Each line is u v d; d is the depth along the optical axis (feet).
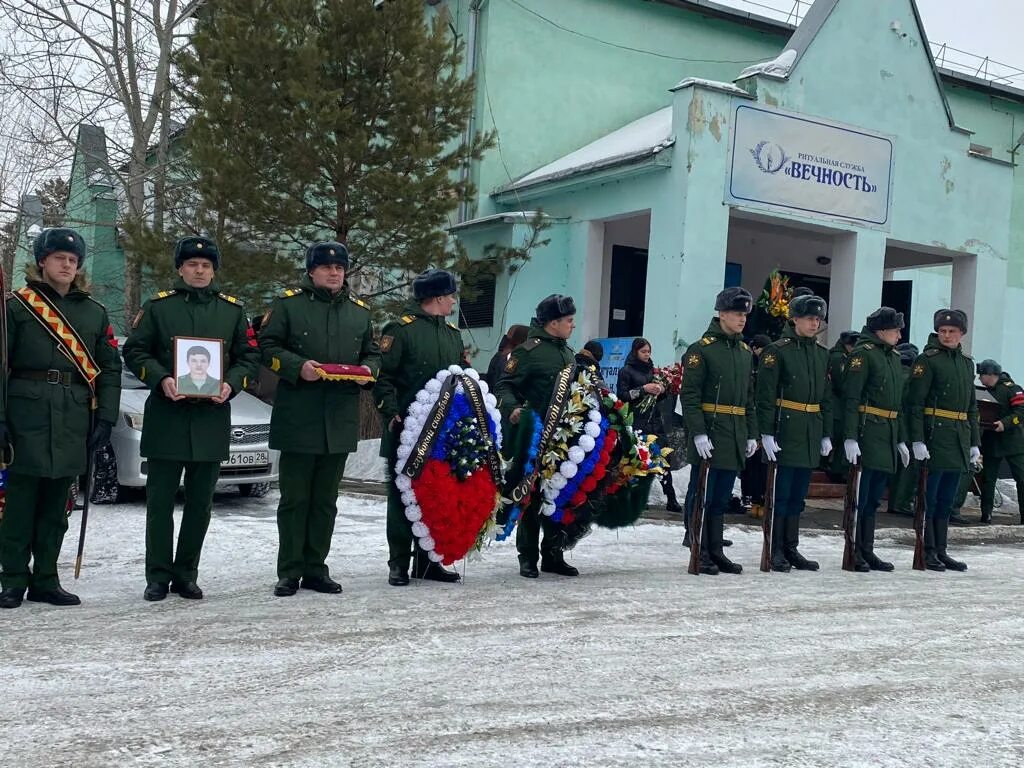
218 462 20.76
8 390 19.25
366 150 43.34
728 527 36.52
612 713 13.66
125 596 20.62
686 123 47.01
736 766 11.84
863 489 29.07
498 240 55.01
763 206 48.93
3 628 17.60
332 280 21.49
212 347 20.16
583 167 51.19
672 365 43.68
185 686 14.37
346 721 13.02
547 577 24.71
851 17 51.37
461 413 22.80
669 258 47.67
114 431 33.68
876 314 29.04
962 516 47.75
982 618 21.31
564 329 25.07
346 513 34.35
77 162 68.64
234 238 44.62
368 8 43.42
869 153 52.16
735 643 18.01
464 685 14.76
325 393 21.22
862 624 20.20
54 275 19.56
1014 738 13.25
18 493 19.43
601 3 61.62
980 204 56.49
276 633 17.58
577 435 24.29
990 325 57.31
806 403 27.76
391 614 19.40
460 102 45.52
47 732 12.36
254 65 43.01
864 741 12.92
